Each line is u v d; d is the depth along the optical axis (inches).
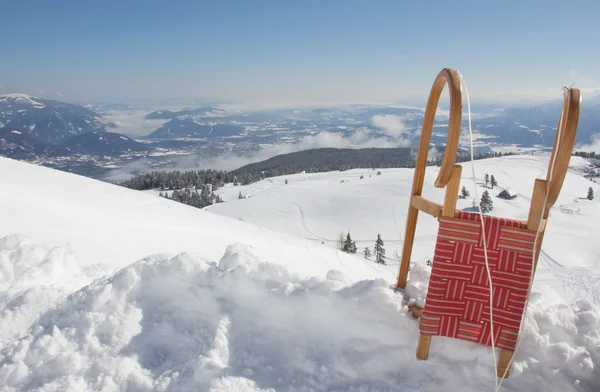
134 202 476.1
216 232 446.6
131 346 92.0
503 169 4603.8
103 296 101.4
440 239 83.0
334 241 2763.3
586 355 84.4
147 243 338.3
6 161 468.4
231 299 101.7
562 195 3814.0
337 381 83.8
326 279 103.4
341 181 4628.4
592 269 1651.1
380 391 80.6
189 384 81.4
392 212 3233.3
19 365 87.2
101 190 488.4
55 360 87.3
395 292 100.6
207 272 107.2
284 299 97.4
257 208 3644.2
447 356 87.4
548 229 2640.3
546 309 97.7
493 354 79.0
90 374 85.0
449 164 80.1
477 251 81.7
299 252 478.0
